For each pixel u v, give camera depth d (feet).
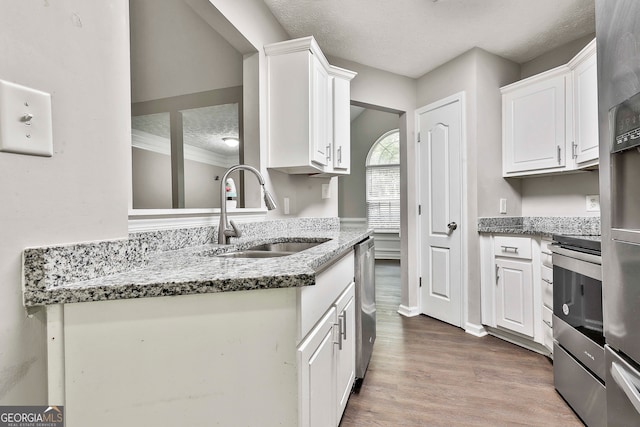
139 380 2.12
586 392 4.69
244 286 2.16
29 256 1.89
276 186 7.31
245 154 6.64
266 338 2.23
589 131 6.88
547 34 7.96
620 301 3.43
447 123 9.22
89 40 2.25
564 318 5.32
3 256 1.80
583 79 7.03
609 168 3.55
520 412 5.04
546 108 7.93
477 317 8.36
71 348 2.08
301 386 2.58
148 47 7.23
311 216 8.41
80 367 2.09
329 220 8.54
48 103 1.98
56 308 2.05
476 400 5.37
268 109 6.83
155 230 3.79
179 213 4.20
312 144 6.68
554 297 5.68
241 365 2.21
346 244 4.42
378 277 15.60
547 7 6.92
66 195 2.09
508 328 7.68
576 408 4.94
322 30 7.77
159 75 8.26
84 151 2.21
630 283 3.26
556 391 5.60
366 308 6.12
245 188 6.63
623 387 3.35
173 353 2.15
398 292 12.84
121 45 2.52
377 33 7.91
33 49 1.90
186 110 8.97
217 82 8.14
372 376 6.18
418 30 7.79
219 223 4.82
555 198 8.66
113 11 2.46
